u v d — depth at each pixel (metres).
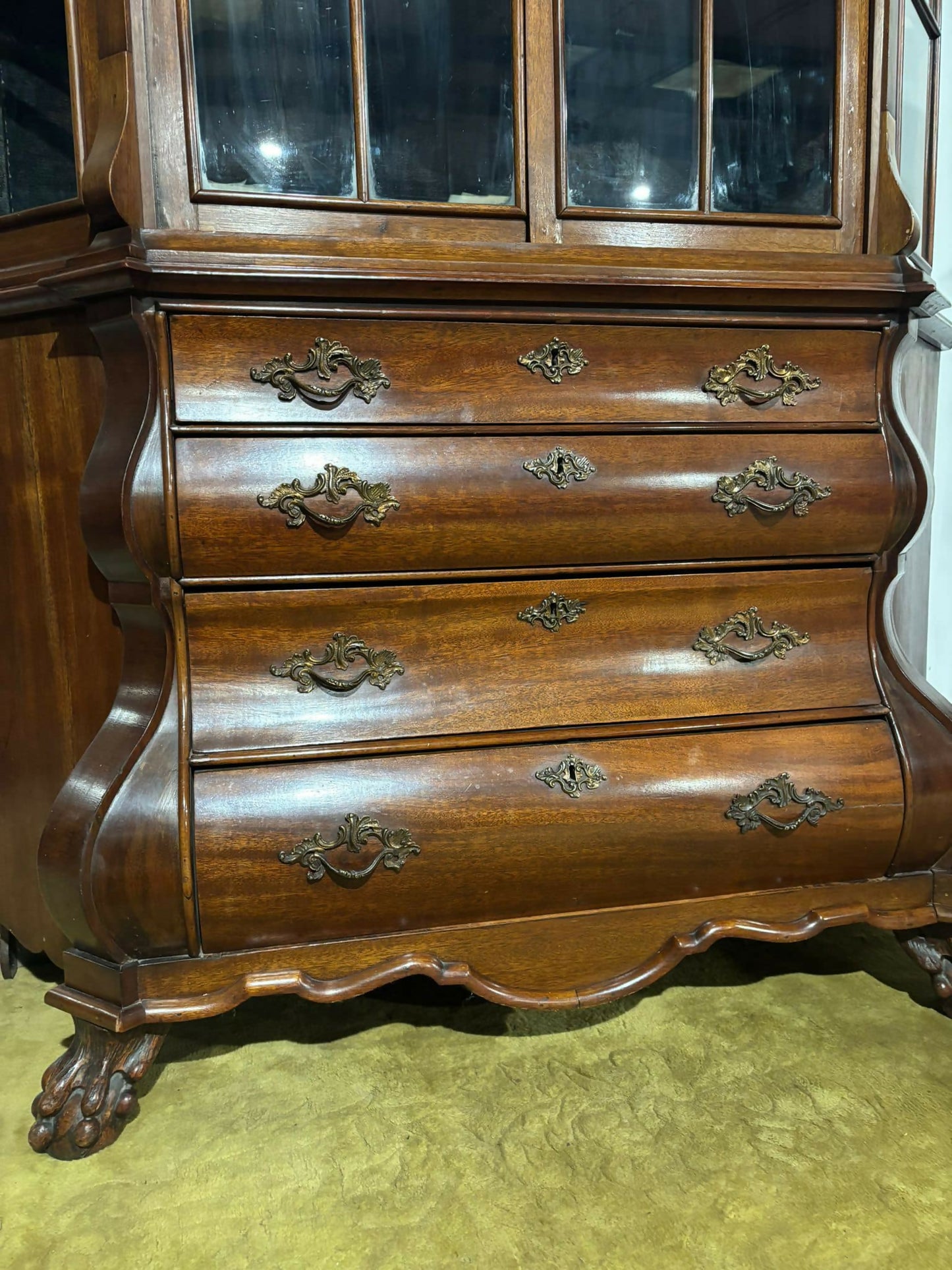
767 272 1.17
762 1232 0.95
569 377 1.17
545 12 1.17
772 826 1.20
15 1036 1.31
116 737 1.10
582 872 1.18
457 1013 1.38
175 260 1.01
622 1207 0.99
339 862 1.09
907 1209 0.98
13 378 1.21
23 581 1.25
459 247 1.13
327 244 1.09
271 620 1.11
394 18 1.14
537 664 1.19
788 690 1.26
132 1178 1.04
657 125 1.22
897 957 1.52
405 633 1.15
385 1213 0.99
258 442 1.08
